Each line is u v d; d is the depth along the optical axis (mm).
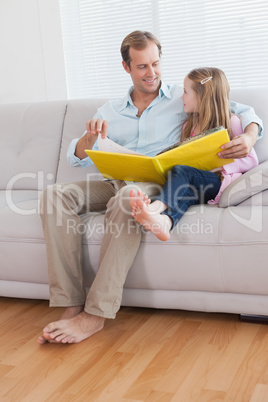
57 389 1443
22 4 3305
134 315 1920
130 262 1757
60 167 2453
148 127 2121
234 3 2957
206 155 1764
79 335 1710
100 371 1523
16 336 1812
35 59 3365
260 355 1544
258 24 2918
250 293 1710
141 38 2031
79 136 2439
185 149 1701
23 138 2596
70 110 2504
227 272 1694
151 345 1665
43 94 3402
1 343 1766
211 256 1700
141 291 1864
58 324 1692
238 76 3041
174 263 1751
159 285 1804
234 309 1751
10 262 2023
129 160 1739
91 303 1713
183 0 3043
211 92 1942
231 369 1476
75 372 1529
